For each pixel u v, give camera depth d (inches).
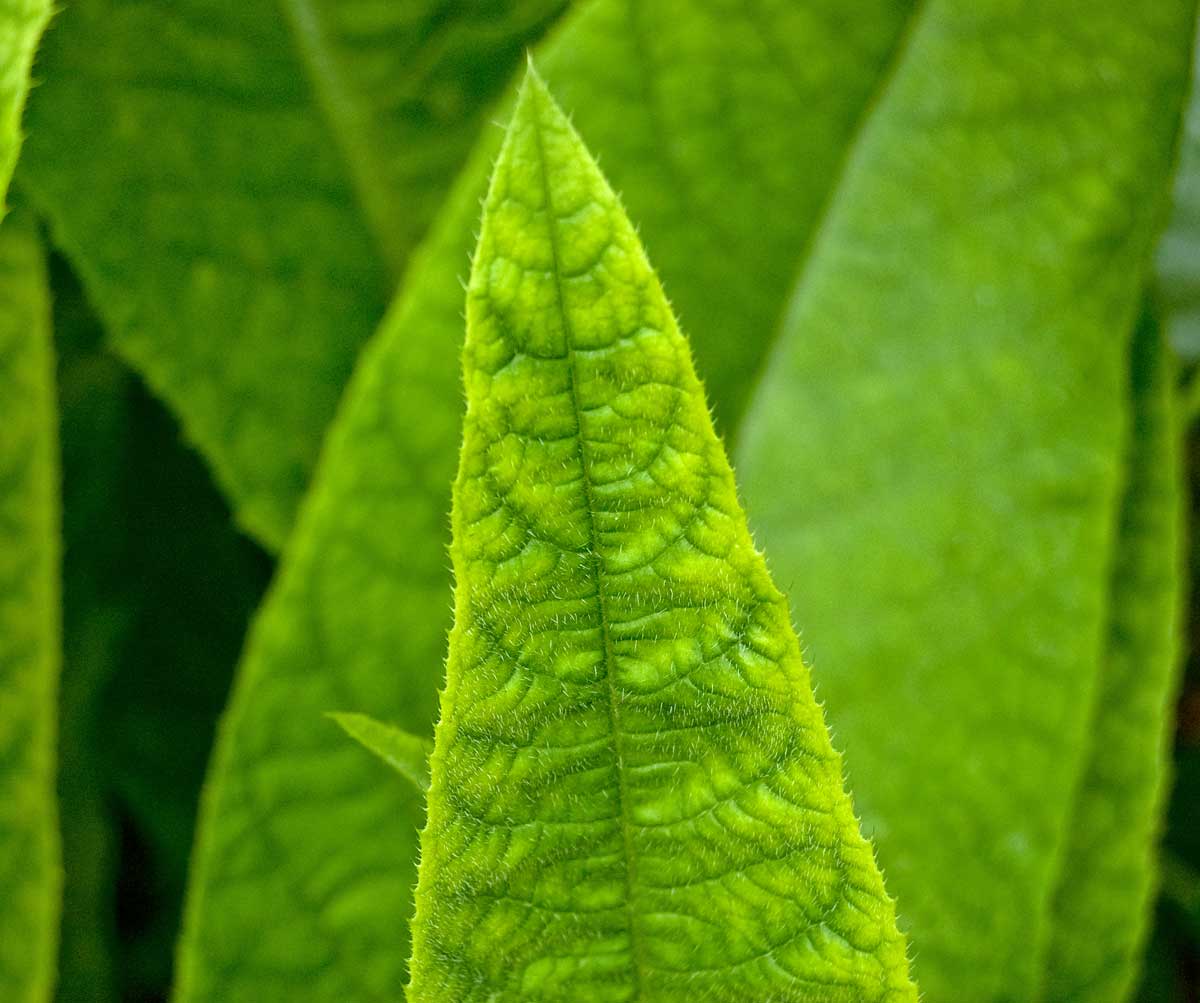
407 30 24.1
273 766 21.7
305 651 21.7
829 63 23.7
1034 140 24.6
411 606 21.8
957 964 23.6
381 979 21.9
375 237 24.1
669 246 24.0
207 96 23.3
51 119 22.3
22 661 21.5
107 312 22.5
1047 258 24.8
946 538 24.6
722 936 16.4
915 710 24.2
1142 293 25.5
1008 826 23.9
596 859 16.2
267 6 23.5
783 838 16.0
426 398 21.7
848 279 24.6
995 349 24.9
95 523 26.1
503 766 15.8
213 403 23.0
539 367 15.1
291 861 21.8
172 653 26.5
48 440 21.5
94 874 25.4
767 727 15.8
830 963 16.3
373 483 21.7
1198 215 27.3
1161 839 31.2
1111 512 24.5
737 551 15.4
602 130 23.2
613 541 15.4
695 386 15.1
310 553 21.6
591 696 15.8
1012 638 24.4
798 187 24.1
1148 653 25.3
